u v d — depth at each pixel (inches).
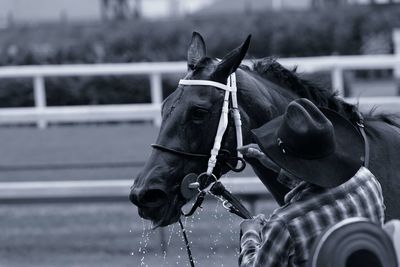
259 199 474.9
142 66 526.9
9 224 534.3
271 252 189.3
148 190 216.8
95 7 1761.8
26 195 486.0
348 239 168.7
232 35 1059.9
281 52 1055.6
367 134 234.5
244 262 203.0
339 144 192.7
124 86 656.4
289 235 187.8
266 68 246.2
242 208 226.7
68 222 534.9
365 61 511.5
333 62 513.0
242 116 228.7
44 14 1717.5
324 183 185.0
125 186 480.7
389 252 171.0
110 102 656.4
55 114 512.1
